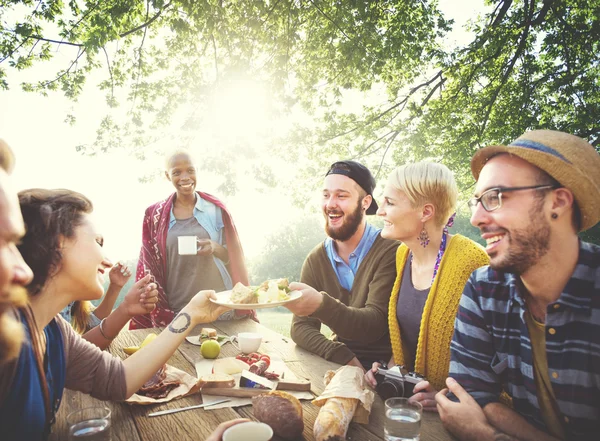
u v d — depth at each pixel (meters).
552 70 11.73
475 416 1.35
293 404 1.37
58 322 1.45
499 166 1.27
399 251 2.38
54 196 1.30
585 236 10.90
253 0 9.14
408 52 10.74
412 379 1.71
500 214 1.25
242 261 3.88
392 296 2.31
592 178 1.17
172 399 1.61
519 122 11.77
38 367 1.19
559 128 11.44
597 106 10.98
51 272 1.22
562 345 1.27
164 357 1.60
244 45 9.80
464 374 1.50
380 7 10.48
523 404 1.42
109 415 1.24
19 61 10.20
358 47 9.73
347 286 2.63
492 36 10.66
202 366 1.96
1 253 0.66
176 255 3.67
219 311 1.81
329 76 11.43
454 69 11.48
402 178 2.14
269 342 2.41
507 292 1.45
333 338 2.66
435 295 2.07
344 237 2.57
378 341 2.47
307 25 10.70
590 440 1.27
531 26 10.77
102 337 2.09
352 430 1.41
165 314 3.64
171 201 3.84
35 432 1.17
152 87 12.40
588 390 1.24
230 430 1.14
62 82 11.04
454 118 11.90
